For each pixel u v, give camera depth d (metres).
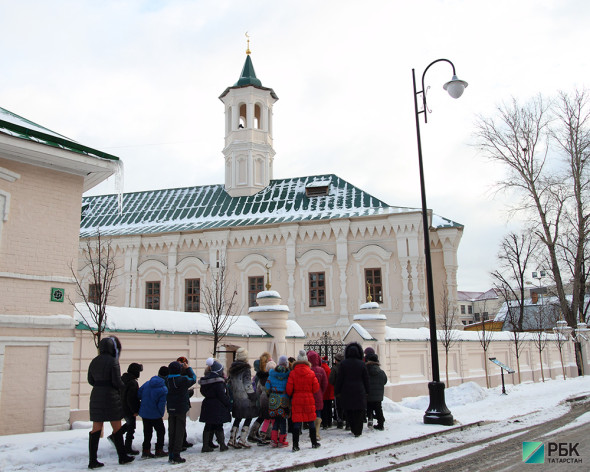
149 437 9.94
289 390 10.58
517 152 35.91
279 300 17.88
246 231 36.09
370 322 20.02
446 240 35.41
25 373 11.60
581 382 28.12
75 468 8.95
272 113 43.41
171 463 9.28
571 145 34.75
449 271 35.12
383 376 12.95
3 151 11.78
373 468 8.82
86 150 12.73
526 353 30.72
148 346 13.61
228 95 42.72
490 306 111.88
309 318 34.31
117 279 37.34
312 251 34.88
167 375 10.55
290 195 39.56
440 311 34.34
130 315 13.64
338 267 34.47
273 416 10.70
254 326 17.09
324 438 11.84
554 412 15.75
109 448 10.12
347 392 11.88
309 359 12.35
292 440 10.70
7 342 11.36
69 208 12.96
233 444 10.74
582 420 13.80
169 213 40.78
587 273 37.06
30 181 12.38
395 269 33.66
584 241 34.25
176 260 37.03
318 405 11.41
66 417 12.02
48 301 12.21
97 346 11.55
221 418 10.29
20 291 11.82
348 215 35.09
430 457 9.66
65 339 12.24
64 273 12.62
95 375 9.18
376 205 36.50
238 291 35.53
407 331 22.20
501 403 18.56
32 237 12.21
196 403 14.23
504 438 11.48
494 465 8.77
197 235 36.97
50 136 12.05
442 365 23.34
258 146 41.41
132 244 37.59
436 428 12.76
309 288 34.72
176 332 14.19
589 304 41.88
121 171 13.39
